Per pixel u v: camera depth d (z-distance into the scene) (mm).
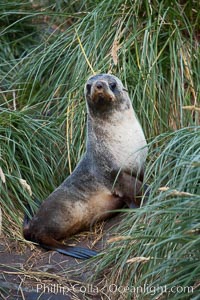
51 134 14047
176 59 14008
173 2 14750
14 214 12820
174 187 10734
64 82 14898
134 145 12438
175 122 13812
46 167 13641
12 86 15508
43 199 13375
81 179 12609
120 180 12391
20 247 12203
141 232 10672
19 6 16875
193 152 11109
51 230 12312
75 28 15039
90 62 14461
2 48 16188
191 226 9688
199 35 14766
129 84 14031
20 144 13797
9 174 13164
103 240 12203
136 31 14539
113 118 12414
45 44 15719
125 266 10789
